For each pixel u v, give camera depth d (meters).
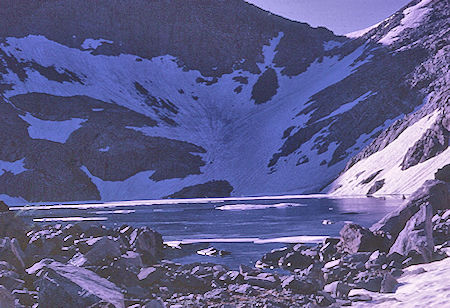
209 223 42.62
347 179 102.44
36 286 10.85
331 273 14.23
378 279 12.14
